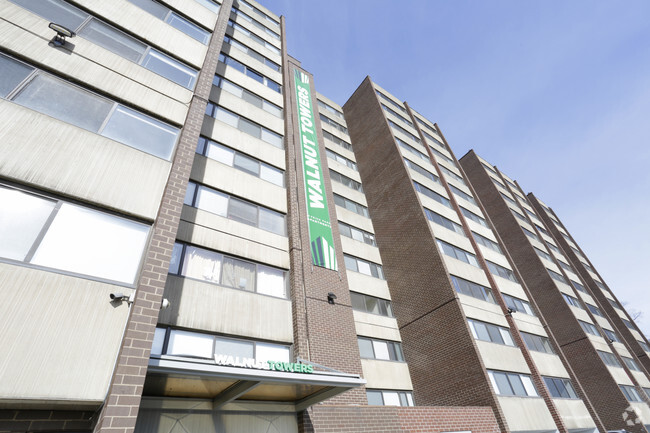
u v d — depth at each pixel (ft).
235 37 68.90
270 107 62.08
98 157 24.75
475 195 101.71
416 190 79.61
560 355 71.92
